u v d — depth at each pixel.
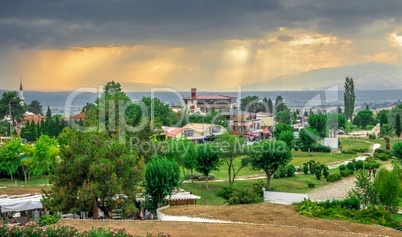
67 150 65.50
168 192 71.56
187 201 74.12
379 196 67.00
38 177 107.38
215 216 57.47
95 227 48.31
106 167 63.91
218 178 102.69
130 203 65.50
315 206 59.06
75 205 62.69
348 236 45.25
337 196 83.31
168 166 72.88
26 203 62.50
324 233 46.16
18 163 99.19
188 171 110.00
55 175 64.38
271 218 55.31
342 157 134.62
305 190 90.25
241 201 72.94
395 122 196.38
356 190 72.06
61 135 94.19
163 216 60.22
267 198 78.88
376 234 47.94
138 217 67.19
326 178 100.19
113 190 62.50
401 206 71.44
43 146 93.50
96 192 61.56
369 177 75.69
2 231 38.53
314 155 137.62
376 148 149.38
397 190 66.50
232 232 46.56
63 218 56.62
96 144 68.31
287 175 103.88
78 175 64.06
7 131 182.62
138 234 45.44
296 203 66.19
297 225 52.00
